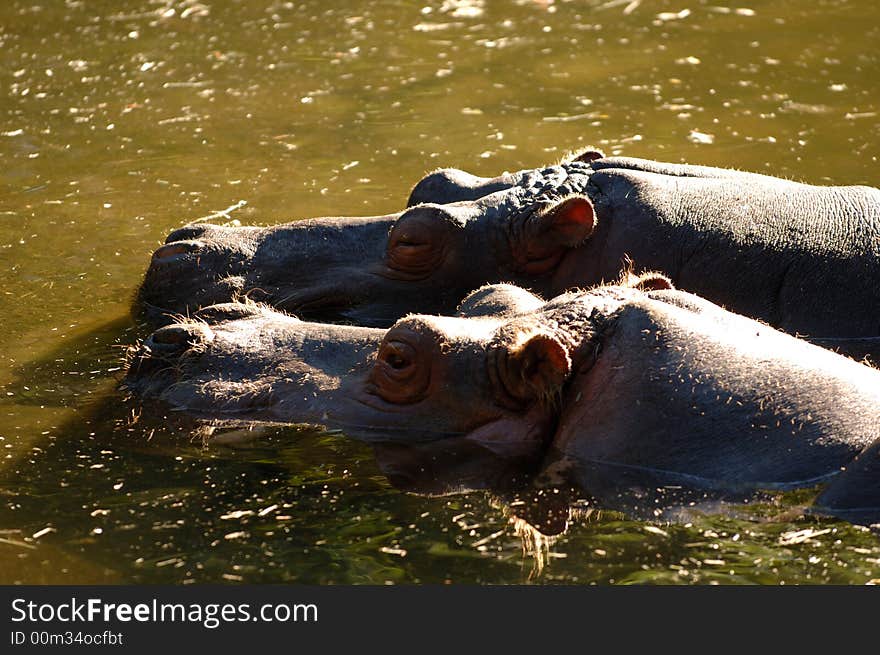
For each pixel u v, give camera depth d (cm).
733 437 1338
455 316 1559
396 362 1448
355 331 1560
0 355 1784
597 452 1380
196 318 1627
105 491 1356
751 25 3603
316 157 2697
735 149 2716
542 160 2667
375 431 1449
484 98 3069
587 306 1465
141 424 1500
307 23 3650
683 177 1941
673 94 3080
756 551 1206
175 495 1341
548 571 1186
